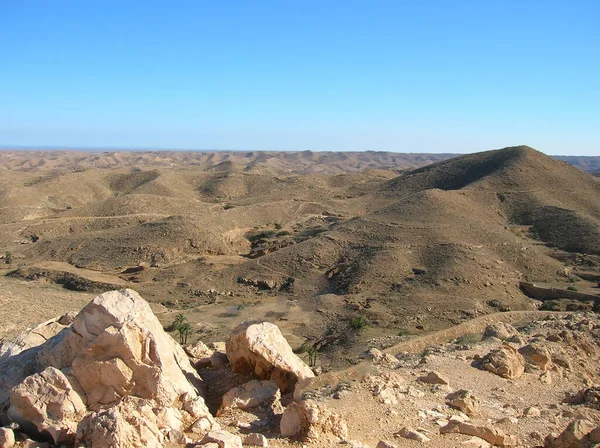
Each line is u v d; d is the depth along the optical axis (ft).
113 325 51.13
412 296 224.33
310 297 242.37
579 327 103.09
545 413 62.95
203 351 74.49
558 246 305.32
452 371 75.31
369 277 251.60
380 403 58.49
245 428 48.98
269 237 360.28
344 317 205.77
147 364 49.52
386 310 210.59
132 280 273.95
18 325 147.23
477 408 61.82
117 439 38.81
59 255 319.27
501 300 222.48
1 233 370.94
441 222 318.65
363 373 68.18
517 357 79.66
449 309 208.44
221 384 60.90
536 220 343.26
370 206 458.91
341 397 57.62
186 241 328.90
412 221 322.96
